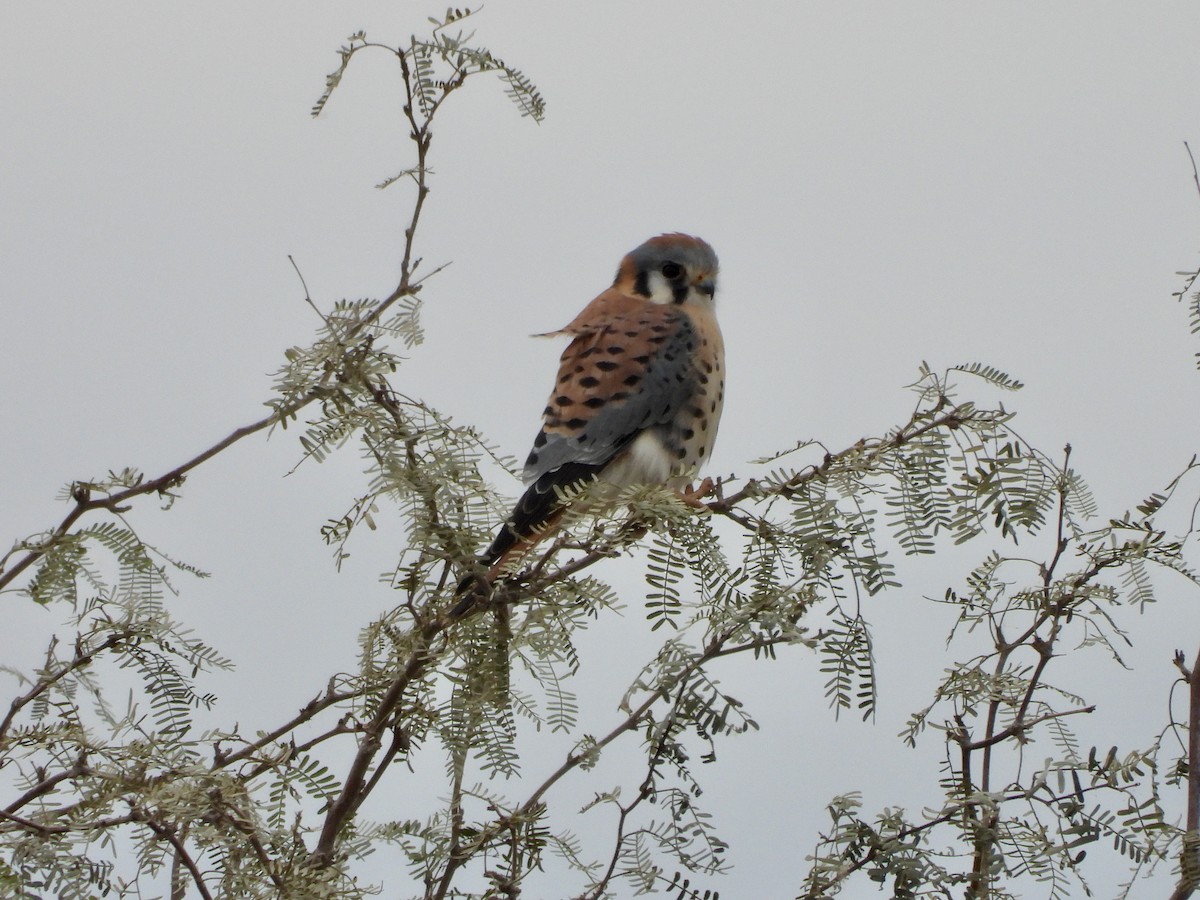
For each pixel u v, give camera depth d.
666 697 5.28
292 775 5.91
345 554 5.99
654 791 5.62
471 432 5.60
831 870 5.46
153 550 6.34
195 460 5.93
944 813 5.61
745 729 5.25
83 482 6.06
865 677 5.44
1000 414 5.77
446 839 6.08
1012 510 5.59
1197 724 6.09
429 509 5.55
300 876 5.30
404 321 5.67
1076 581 6.26
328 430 5.57
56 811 5.36
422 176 5.99
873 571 5.51
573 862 5.85
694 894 5.57
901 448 5.73
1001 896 5.55
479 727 5.68
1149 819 5.48
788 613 5.43
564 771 5.73
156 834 5.23
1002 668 6.29
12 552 6.04
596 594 5.56
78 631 6.18
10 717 5.82
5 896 4.86
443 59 6.11
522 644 5.55
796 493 5.72
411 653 5.92
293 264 5.57
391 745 6.02
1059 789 5.60
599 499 5.84
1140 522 6.27
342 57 6.11
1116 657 6.22
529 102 6.17
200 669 6.21
